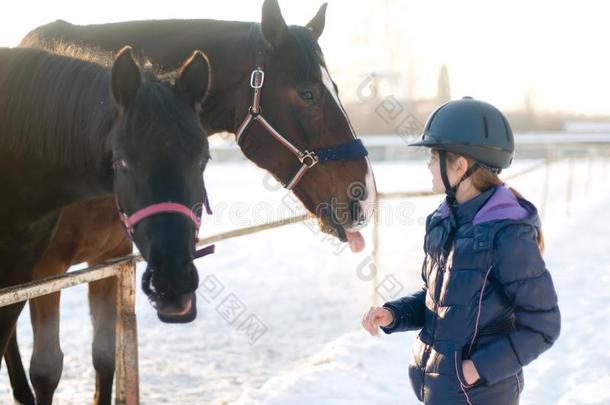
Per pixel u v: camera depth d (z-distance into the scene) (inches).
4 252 111.9
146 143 90.2
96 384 143.3
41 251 116.9
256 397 160.9
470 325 88.4
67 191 109.3
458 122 91.0
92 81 103.4
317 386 164.6
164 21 143.5
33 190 107.7
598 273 284.7
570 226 414.3
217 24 141.3
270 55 131.4
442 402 90.5
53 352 132.4
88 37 140.9
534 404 154.8
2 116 105.2
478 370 86.8
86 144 101.4
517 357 86.0
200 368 199.9
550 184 695.7
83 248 136.4
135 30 141.7
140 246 91.9
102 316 140.0
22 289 93.8
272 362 206.8
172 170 89.9
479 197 90.4
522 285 85.5
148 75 99.4
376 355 190.9
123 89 92.7
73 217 129.0
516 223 87.0
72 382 185.2
